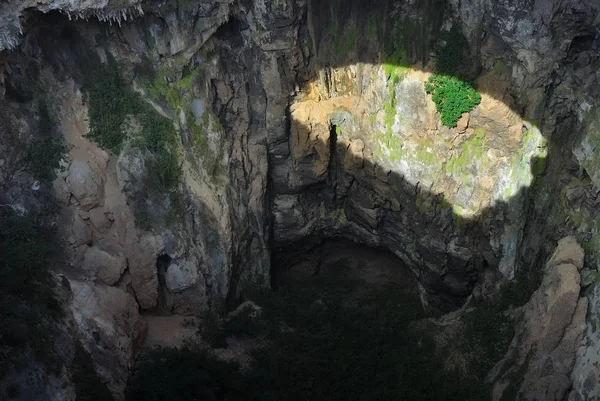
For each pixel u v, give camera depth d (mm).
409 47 31531
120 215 30234
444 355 31328
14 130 28219
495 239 31859
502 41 29469
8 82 28031
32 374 23156
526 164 30016
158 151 30781
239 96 34094
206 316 32031
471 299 33312
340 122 34750
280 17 32156
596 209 26641
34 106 28812
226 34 32969
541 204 29797
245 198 34375
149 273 30719
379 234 36906
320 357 31359
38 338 23984
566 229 27984
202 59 32250
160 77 31578
